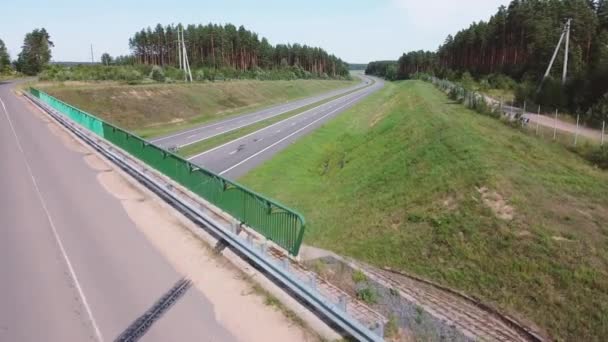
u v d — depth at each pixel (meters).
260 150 27.62
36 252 8.55
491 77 58.84
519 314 9.41
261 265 7.64
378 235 13.91
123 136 16.78
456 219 13.04
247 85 70.31
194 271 7.86
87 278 7.53
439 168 17.20
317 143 31.97
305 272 7.36
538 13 63.12
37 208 11.16
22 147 19.16
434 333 6.94
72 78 59.78
